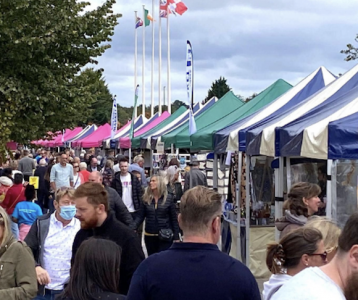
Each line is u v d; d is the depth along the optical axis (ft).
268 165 35.76
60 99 56.90
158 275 10.19
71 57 58.59
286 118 29.17
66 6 56.80
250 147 30.50
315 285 7.29
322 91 31.04
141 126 92.48
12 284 14.12
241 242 34.94
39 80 55.16
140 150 90.99
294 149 24.02
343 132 20.59
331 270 7.54
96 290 10.91
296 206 17.33
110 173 42.60
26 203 29.01
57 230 18.48
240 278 10.16
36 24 54.24
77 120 62.34
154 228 30.71
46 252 18.30
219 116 50.31
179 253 10.41
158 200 30.76
